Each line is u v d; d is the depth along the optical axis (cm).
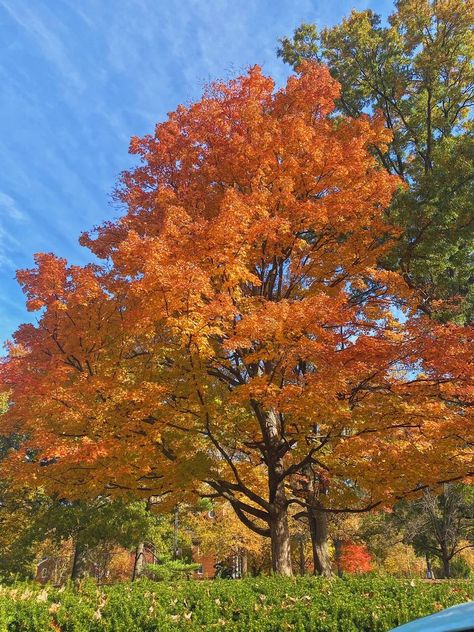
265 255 1125
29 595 627
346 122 1476
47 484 1061
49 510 1738
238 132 1203
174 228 920
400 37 1883
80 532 1700
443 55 1795
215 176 1174
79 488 1070
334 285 1251
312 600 607
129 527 1750
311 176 1117
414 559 3828
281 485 1162
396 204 1426
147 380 981
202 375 969
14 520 2208
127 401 934
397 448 922
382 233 1207
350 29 1927
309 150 1090
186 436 1048
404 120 1967
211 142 1212
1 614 542
